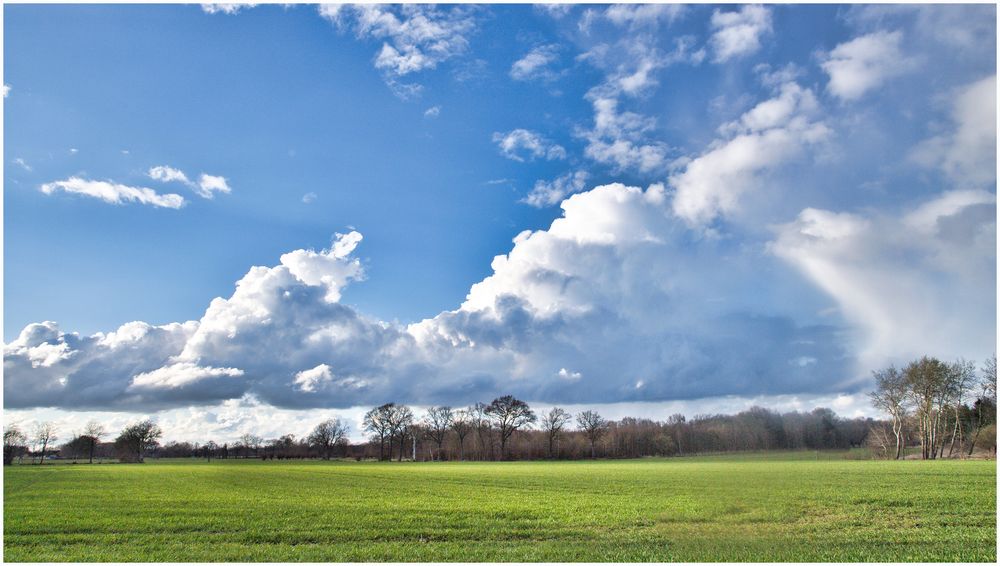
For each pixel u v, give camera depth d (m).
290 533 24.28
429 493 42.84
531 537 23.05
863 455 72.12
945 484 37.28
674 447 101.81
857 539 21.33
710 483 42.59
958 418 80.50
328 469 90.12
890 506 28.02
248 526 26.23
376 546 21.75
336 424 167.38
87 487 51.19
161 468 95.69
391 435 161.88
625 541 21.89
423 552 20.72
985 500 29.56
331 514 29.94
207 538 23.75
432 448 160.38
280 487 50.38
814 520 25.02
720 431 70.00
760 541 21.41
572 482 51.56
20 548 22.31
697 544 21.17
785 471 48.59
